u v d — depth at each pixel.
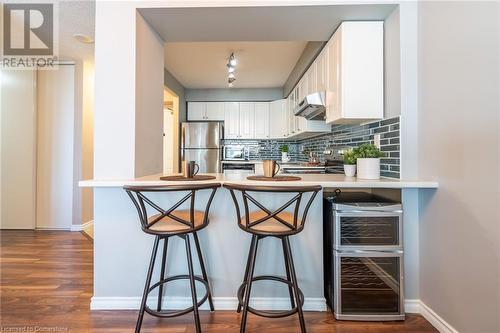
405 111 1.91
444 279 1.66
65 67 3.90
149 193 1.94
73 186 3.91
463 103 1.48
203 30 2.27
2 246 3.25
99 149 1.93
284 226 1.58
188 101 5.70
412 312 1.92
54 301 2.03
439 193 1.69
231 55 3.83
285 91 5.37
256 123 5.63
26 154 3.92
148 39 2.14
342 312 1.82
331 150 3.54
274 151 5.82
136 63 1.95
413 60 1.91
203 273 1.86
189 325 1.78
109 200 1.93
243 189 1.48
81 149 3.96
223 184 1.61
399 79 1.93
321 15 2.05
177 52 3.81
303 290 1.96
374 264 1.84
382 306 1.83
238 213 1.64
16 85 3.89
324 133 3.85
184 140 5.25
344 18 2.09
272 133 5.51
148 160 2.16
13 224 3.94
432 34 1.74
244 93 5.70
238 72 4.64
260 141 5.84
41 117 3.93
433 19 1.73
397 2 1.91
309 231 1.95
